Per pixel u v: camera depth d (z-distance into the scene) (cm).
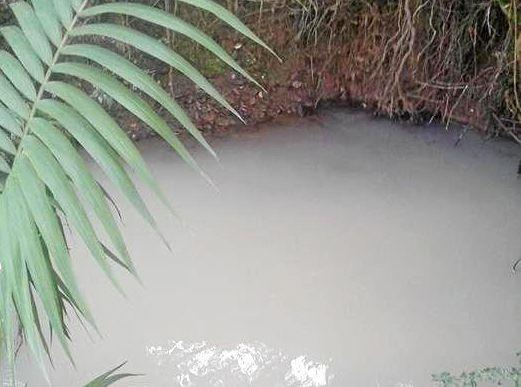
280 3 276
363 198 247
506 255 223
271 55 287
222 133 278
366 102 293
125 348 190
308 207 242
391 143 277
